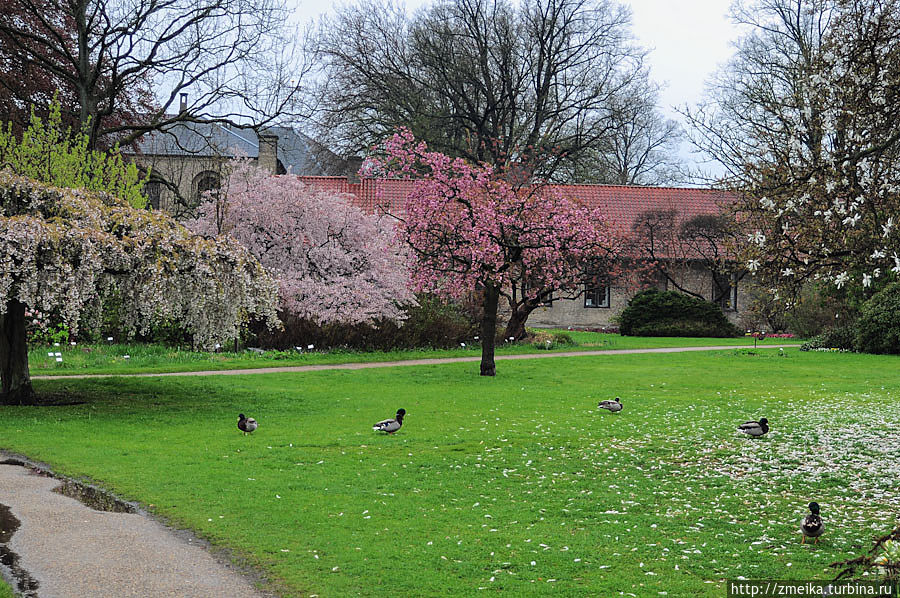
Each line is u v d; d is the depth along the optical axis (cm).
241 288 1573
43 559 695
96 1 2833
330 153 4419
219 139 4697
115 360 2253
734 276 4128
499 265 2142
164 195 4400
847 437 1300
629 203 4500
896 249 990
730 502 920
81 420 1373
